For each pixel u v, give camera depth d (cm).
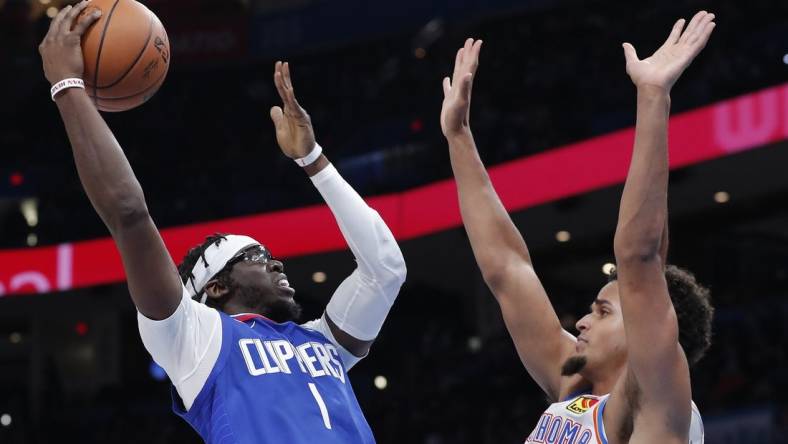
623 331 524
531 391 2547
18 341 3653
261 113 3341
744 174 2280
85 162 452
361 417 511
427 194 2439
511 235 601
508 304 586
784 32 2489
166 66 521
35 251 2780
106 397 3200
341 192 551
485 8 3045
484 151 2605
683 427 463
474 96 3005
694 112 2042
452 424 2536
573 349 571
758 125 1931
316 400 486
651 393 462
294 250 2550
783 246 2720
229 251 536
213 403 474
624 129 2341
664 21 2878
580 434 498
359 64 3353
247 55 3331
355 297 543
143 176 3164
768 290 2658
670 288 529
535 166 2278
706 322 530
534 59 3036
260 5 3369
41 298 3139
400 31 3162
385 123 3125
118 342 3394
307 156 554
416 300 3275
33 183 3198
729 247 2733
